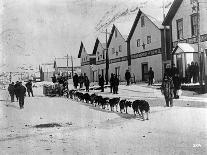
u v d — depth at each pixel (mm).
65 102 22125
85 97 21406
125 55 41000
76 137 9688
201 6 26062
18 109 18547
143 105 12180
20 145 8891
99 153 7664
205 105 14766
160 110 14188
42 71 70812
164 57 32750
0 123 13219
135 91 25469
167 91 15320
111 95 24453
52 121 13492
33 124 12984
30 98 26719
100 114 15000
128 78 31156
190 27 27609
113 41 44531
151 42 35062
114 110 16578
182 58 26141
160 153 7430
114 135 9695
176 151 7504
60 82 31500
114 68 44375
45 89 30016
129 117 13453
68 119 13836
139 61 37625
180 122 10914
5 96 30969
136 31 38125
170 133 9445
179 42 29156
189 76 24172
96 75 52094
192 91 21531
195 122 10711
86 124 12156
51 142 9148
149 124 11203
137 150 7770
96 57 51875
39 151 8164
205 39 26016
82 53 56125
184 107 14500
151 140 8734
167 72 18719
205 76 20422
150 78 28469
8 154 7902
